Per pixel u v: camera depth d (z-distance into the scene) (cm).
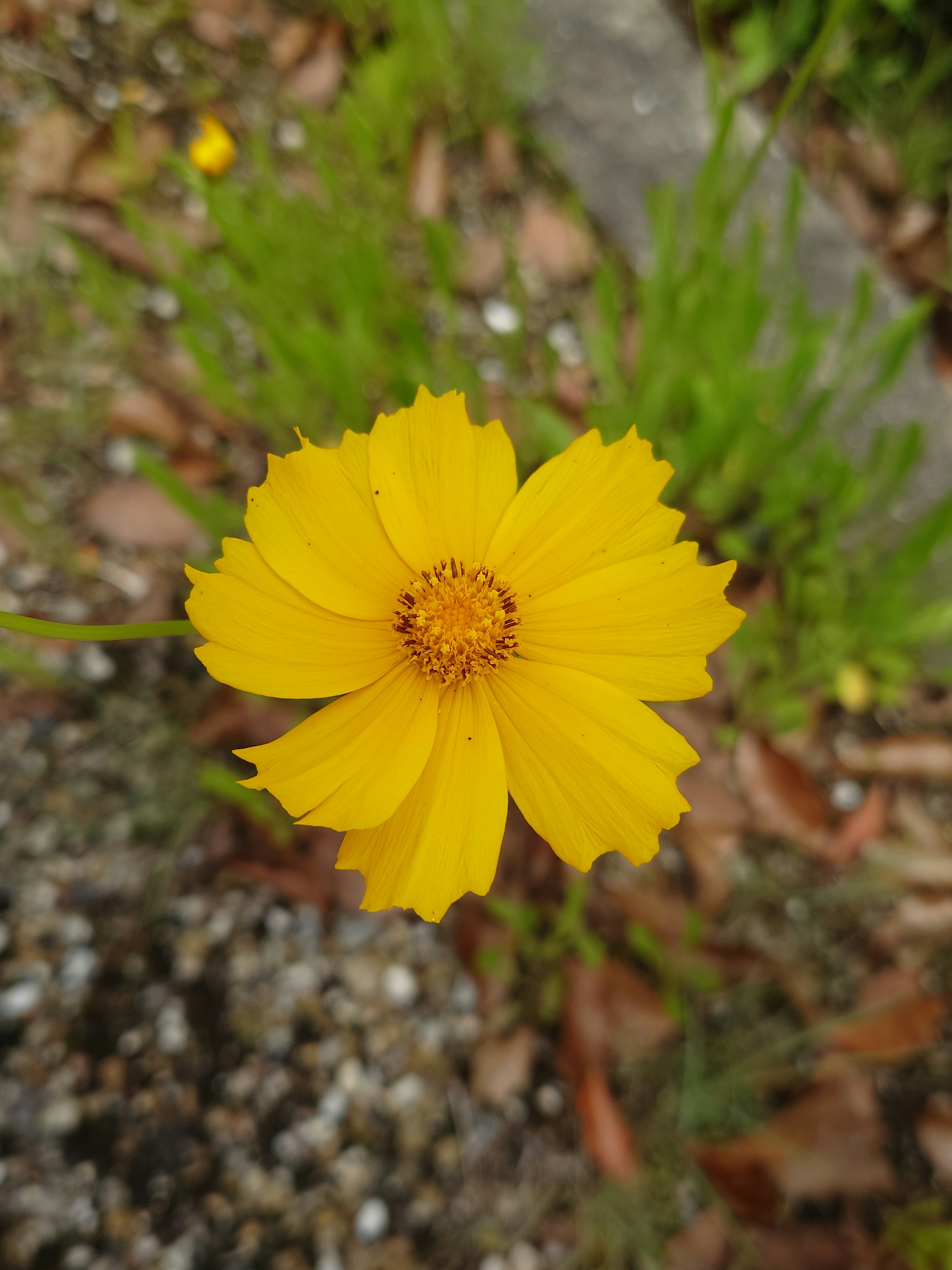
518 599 10
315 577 9
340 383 14
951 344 21
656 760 9
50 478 17
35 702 16
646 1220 14
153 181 20
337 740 9
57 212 19
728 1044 15
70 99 20
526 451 17
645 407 15
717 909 16
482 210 21
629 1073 15
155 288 19
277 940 15
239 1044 15
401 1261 14
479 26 21
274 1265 14
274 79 22
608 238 21
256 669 9
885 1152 15
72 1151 14
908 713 18
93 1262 13
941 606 15
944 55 21
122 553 17
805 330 15
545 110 22
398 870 9
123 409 17
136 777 16
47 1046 14
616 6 23
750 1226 14
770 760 17
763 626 17
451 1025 15
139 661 16
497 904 14
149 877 15
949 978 16
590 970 15
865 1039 15
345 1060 15
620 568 9
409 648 10
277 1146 14
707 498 17
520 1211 14
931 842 17
